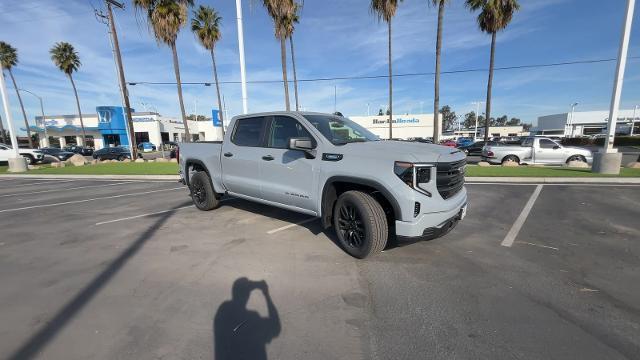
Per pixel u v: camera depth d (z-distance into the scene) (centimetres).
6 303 306
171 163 1950
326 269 373
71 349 240
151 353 235
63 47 4088
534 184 963
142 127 5294
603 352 231
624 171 1159
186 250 439
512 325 264
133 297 315
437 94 1909
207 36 3033
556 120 6569
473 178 1055
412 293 317
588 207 661
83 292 325
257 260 402
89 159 3216
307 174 441
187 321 274
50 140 5962
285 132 484
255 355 232
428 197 355
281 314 283
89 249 449
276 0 1906
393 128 6425
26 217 655
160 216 628
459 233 498
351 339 249
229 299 309
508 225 539
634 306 290
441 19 1842
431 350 236
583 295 310
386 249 432
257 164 515
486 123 2450
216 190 628
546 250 426
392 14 2156
